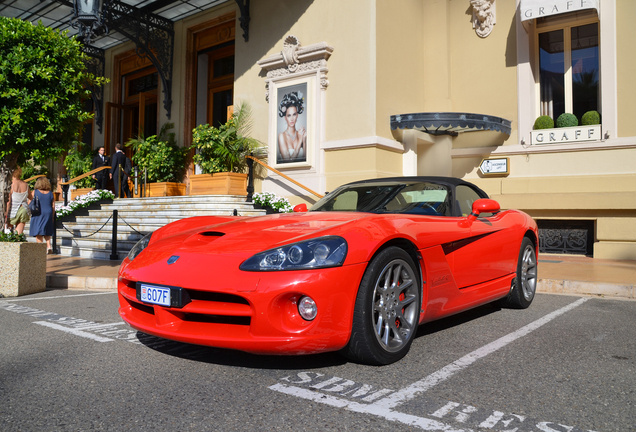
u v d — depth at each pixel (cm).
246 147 1034
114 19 1223
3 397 207
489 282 355
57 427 176
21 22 527
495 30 966
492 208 324
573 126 877
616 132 834
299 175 955
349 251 229
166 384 222
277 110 993
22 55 506
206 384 222
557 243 889
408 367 247
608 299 470
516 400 203
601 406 197
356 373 237
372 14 875
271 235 255
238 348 223
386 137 889
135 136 1525
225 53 1323
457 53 1010
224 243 256
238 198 933
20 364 254
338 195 379
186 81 1322
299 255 224
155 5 1252
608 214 827
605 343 297
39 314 397
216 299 233
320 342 221
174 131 1338
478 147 959
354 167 883
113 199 1135
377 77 871
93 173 1249
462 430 174
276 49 1016
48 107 534
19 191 876
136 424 179
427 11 1029
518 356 268
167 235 313
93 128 1606
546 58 934
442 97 1002
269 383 223
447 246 302
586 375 236
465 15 1001
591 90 894
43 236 864
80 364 254
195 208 904
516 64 941
